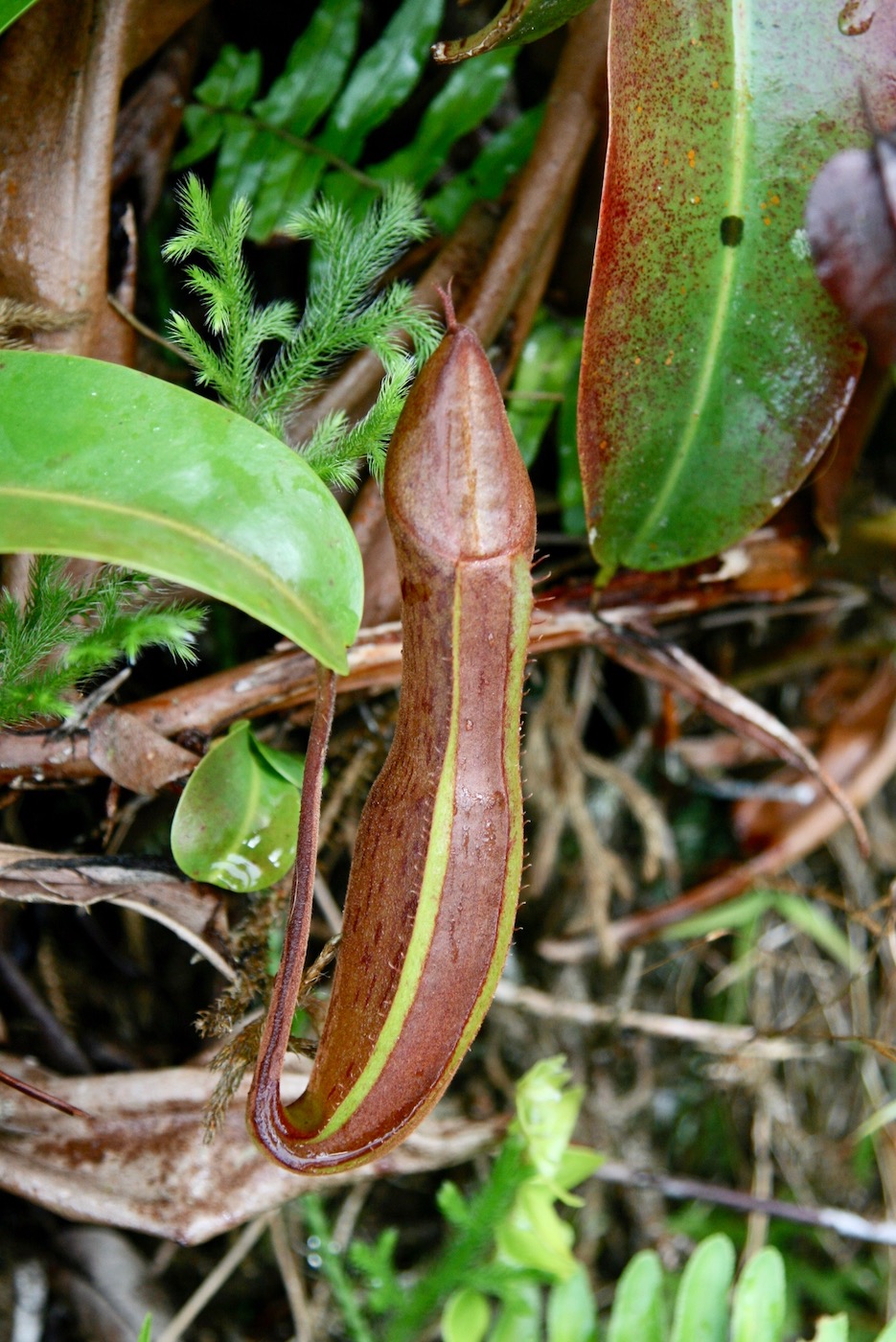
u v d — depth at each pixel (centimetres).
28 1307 73
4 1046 71
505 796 58
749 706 74
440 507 57
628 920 91
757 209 64
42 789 67
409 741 58
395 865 57
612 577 72
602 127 72
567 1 62
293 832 65
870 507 88
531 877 89
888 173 64
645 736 94
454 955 57
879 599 90
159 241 73
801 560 75
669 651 73
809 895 88
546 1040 96
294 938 57
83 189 66
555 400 74
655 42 63
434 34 74
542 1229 72
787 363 66
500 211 73
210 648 73
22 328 66
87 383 59
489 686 57
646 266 64
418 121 78
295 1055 67
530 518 58
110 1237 75
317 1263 87
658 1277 73
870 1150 100
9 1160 67
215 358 64
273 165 73
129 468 58
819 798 92
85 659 63
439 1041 57
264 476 58
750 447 66
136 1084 68
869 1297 100
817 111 64
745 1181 102
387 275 73
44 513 58
